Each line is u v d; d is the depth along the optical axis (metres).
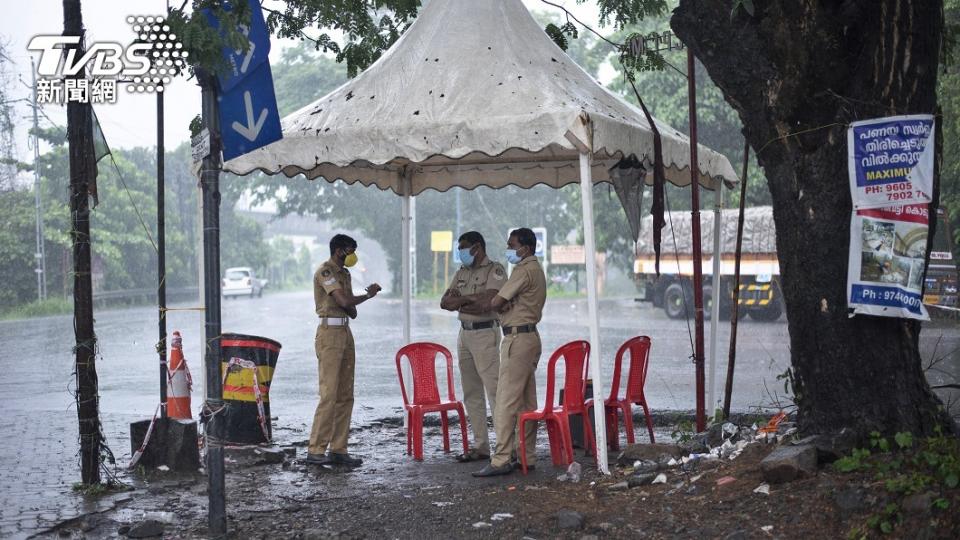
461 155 7.41
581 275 55.50
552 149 9.71
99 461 7.32
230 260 73.88
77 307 7.22
